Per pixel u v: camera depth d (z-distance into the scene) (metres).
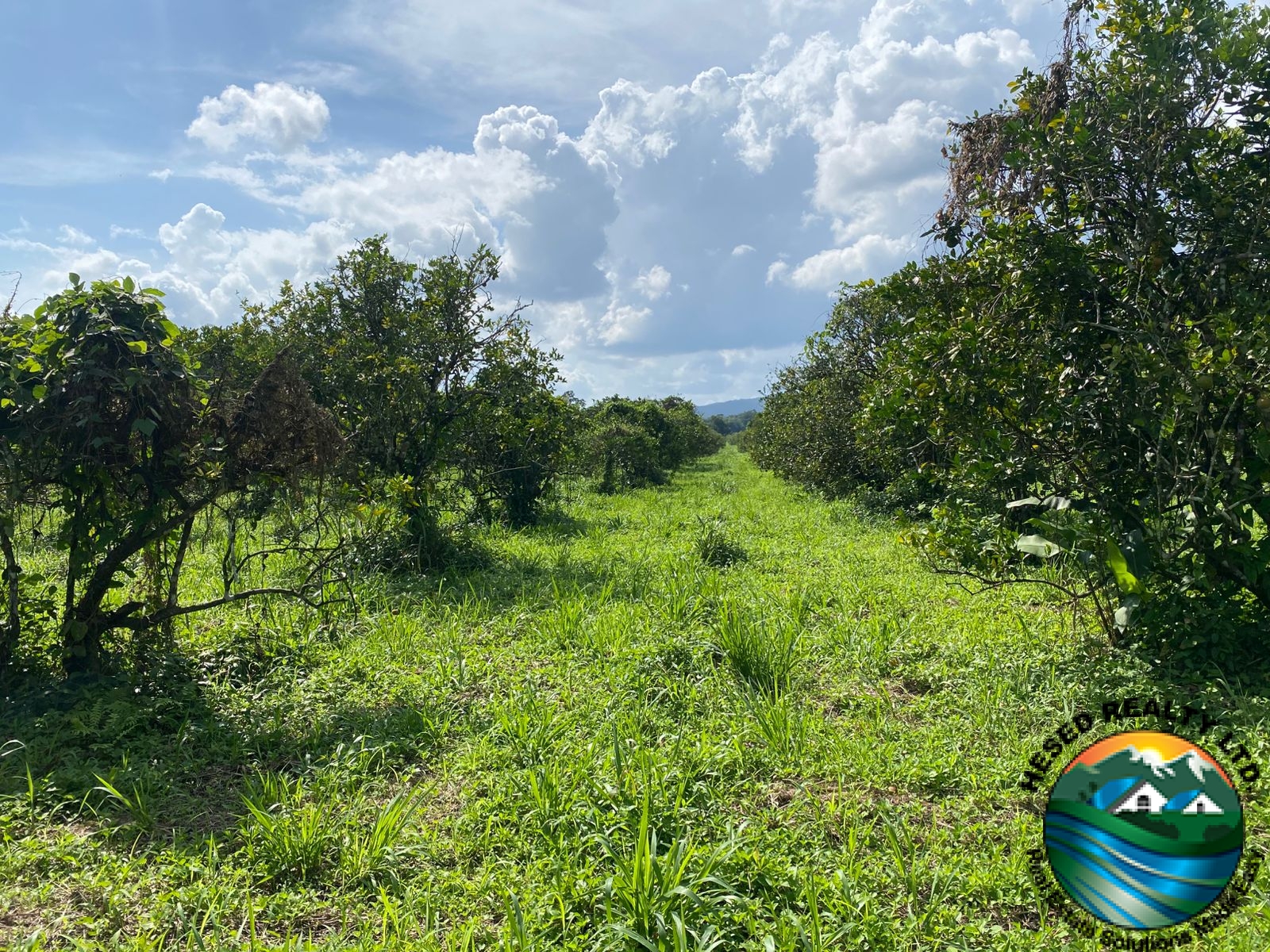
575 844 3.37
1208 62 5.07
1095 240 5.67
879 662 5.65
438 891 3.11
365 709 5.00
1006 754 4.13
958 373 5.70
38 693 4.83
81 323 4.81
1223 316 4.89
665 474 29.22
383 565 8.99
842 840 3.43
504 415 11.93
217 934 2.80
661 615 6.82
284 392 5.38
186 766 4.22
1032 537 5.36
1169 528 5.21
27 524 5.63
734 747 4.21
